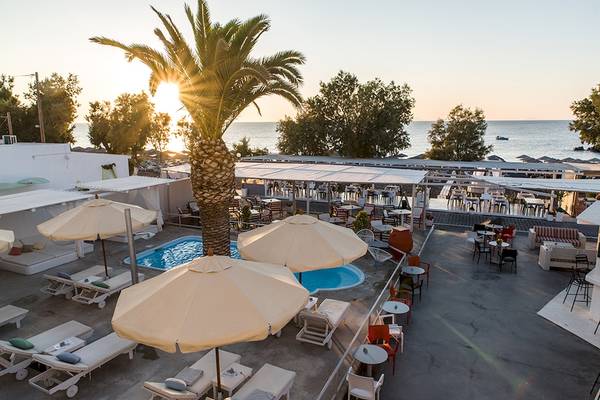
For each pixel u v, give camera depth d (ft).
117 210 38.86
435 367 28.89
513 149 393.09
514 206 82.94
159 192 68.95
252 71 39.32
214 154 44.55
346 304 34.06
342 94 156.76
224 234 47.06
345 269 48.67
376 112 150.51
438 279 45.83
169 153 176.24
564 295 41.42
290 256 29.71
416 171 71.67
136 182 60.80
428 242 60.29
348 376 23.56
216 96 43.09
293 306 18.69
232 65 40.88
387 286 41.86
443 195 97.50
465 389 26.43
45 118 141.90
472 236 57.67
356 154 158.20
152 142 164.76
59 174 69.15
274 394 21.63
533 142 505.66
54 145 68.03
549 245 50.65
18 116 138.41
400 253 50.11
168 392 21.84
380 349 26.61
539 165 94.73
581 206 78.59
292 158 114.52
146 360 28.37
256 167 78.43
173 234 61.98
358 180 60.64
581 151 364.58
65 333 29.07
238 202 75.97
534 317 36.60
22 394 24.76
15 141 70.54
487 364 29.27
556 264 48.52
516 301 40.01
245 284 18.63
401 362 29.55
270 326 16.75
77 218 37.24
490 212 78.74
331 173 68.80
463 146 167.53
